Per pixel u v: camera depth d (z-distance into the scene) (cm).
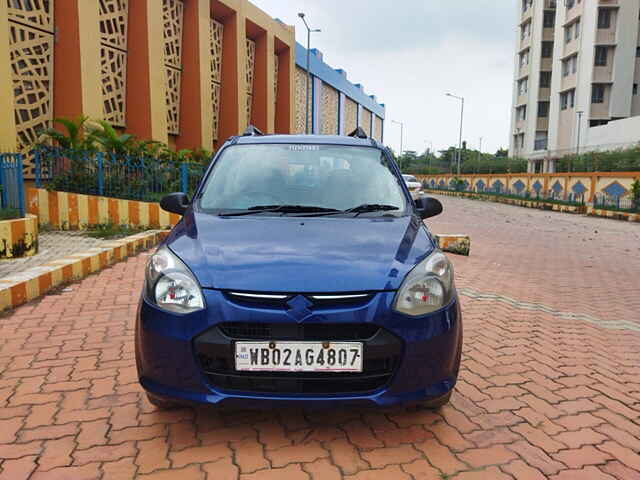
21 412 287
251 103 2603
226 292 235
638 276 843
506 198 3272
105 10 1439
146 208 1066
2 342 400
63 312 481
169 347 236
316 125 4047
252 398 232
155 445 254
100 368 351
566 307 596
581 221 1972
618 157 2814
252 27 2448
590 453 261
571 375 370
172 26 1798
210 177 357
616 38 3672
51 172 1001
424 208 356
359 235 280
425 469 240
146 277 264
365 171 361
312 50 4041
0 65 980
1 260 681
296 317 227
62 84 1250
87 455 245
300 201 329
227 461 241
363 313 231
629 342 465
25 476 227
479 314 533
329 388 236
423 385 242
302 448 254
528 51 4862
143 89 1523
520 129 5150
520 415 301
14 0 1144
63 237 901
